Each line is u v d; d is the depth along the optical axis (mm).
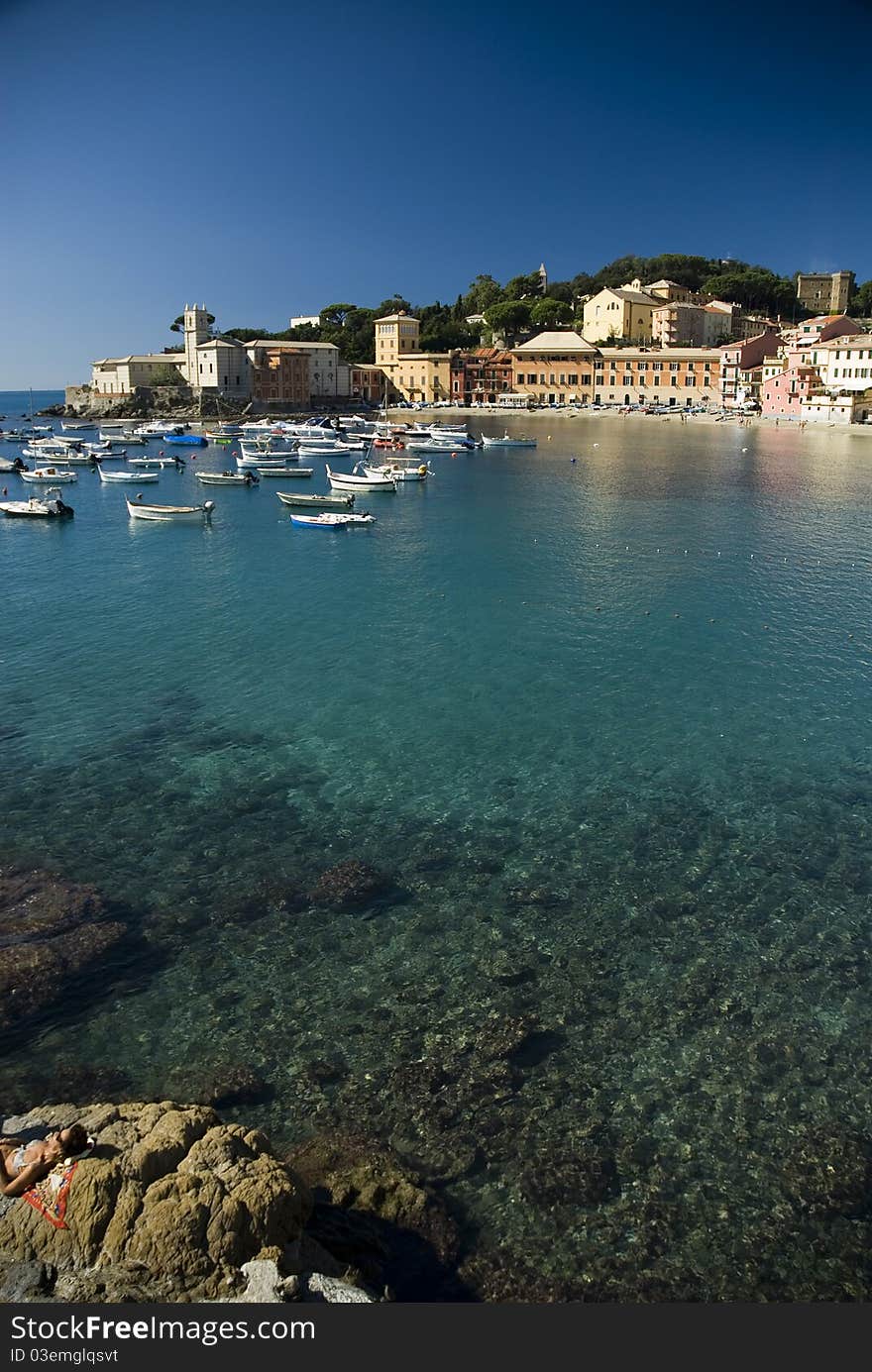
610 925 21000
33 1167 11547
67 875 22594
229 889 22219
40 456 126500
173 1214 11102
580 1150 14805
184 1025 17609
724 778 28547
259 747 30484
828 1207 13797
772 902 21891
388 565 61281
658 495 92688
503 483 104875
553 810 26422
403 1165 14500
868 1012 18156
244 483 106000
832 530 71562
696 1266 12867
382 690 36031
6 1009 17797
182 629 44906
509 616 47438
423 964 19578
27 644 42156
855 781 28297
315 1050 17031
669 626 45438
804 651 41375
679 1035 17500
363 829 25250
